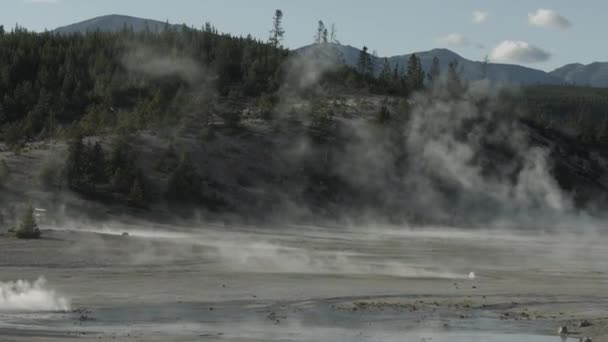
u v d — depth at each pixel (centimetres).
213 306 2748
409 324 2430
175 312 2589
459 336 2220
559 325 2444
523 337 2222
